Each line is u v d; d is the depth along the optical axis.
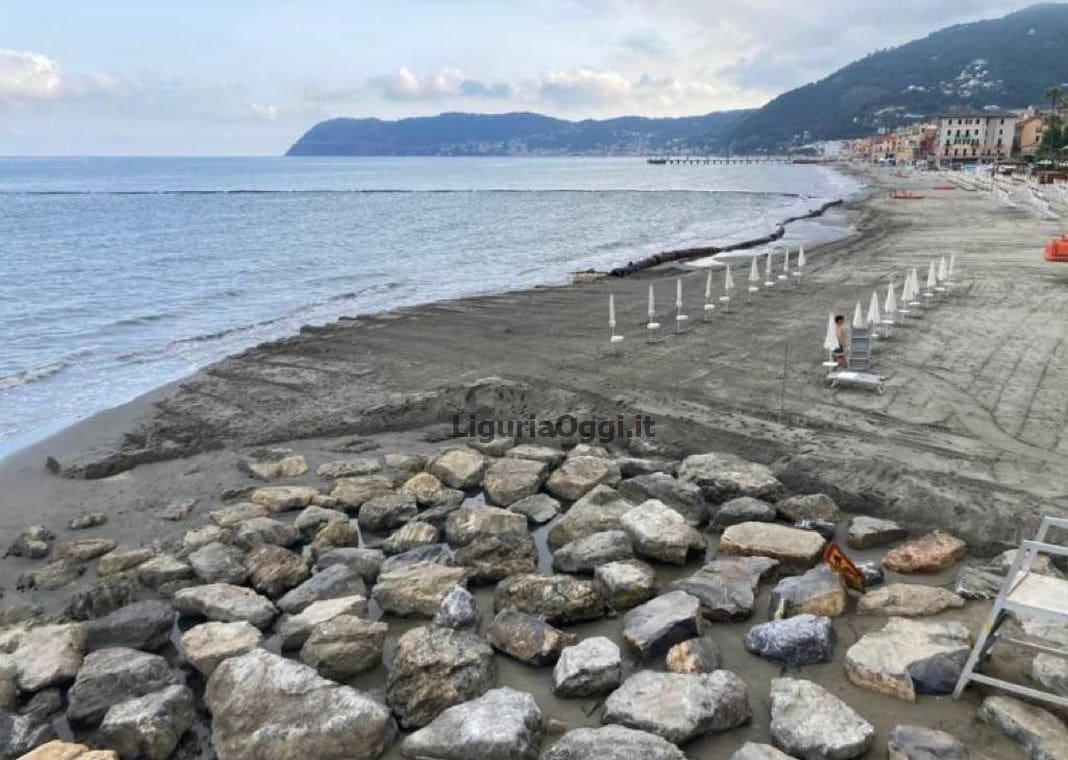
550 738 6.91
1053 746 6.29
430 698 7.30
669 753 6.24
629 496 12.02
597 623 8.87
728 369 18.14
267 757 6.62
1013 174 103.25
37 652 8.27
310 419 16.47
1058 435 13.27
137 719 7.01
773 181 159.12
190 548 10.84
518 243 54.16
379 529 11.60
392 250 50.06
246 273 39.50
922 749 6.29
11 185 162.25
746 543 10.12
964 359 18.11
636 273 36.88
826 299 26.95
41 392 19.47
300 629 8.48
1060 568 9.39
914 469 12.07
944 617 8.38
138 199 114.12
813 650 7.82
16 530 12.11
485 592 9.72
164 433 16.02
